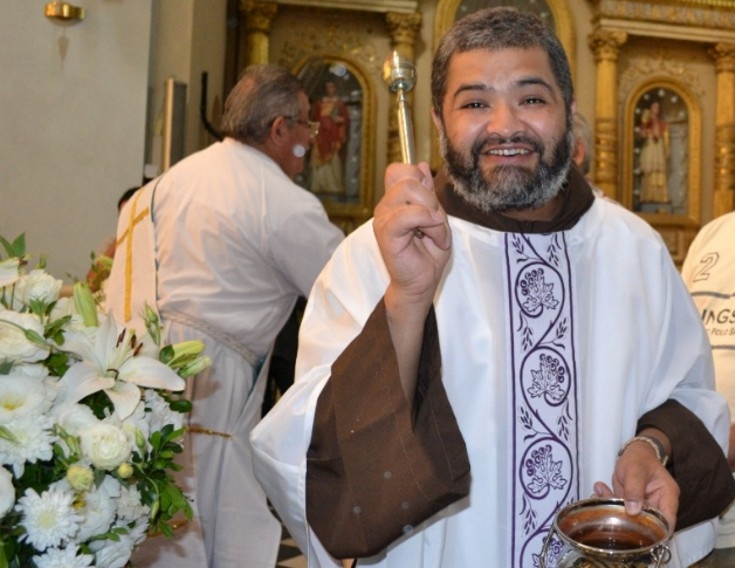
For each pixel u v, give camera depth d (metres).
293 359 4.30
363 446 1.30
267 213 2.82
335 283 1.60
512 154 1.55
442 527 1.51
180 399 1.55
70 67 5.09
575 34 9.09
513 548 1.54
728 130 9.31
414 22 8.58
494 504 1.54
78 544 1.30
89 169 5.09
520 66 1.54
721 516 1.82
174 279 2.79
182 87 5.28
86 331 1.42
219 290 2.78
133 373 1.40
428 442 1.31
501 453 1.56
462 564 1.53
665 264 1.73
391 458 1.29
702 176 9.42
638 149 9.38
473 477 1.54
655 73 9.37
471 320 1.59
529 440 1.57
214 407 2.77
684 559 1.70
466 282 1.61
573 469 1.57
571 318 1.63
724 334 2.08
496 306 1.60
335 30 8.74
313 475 1.39
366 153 8.74
